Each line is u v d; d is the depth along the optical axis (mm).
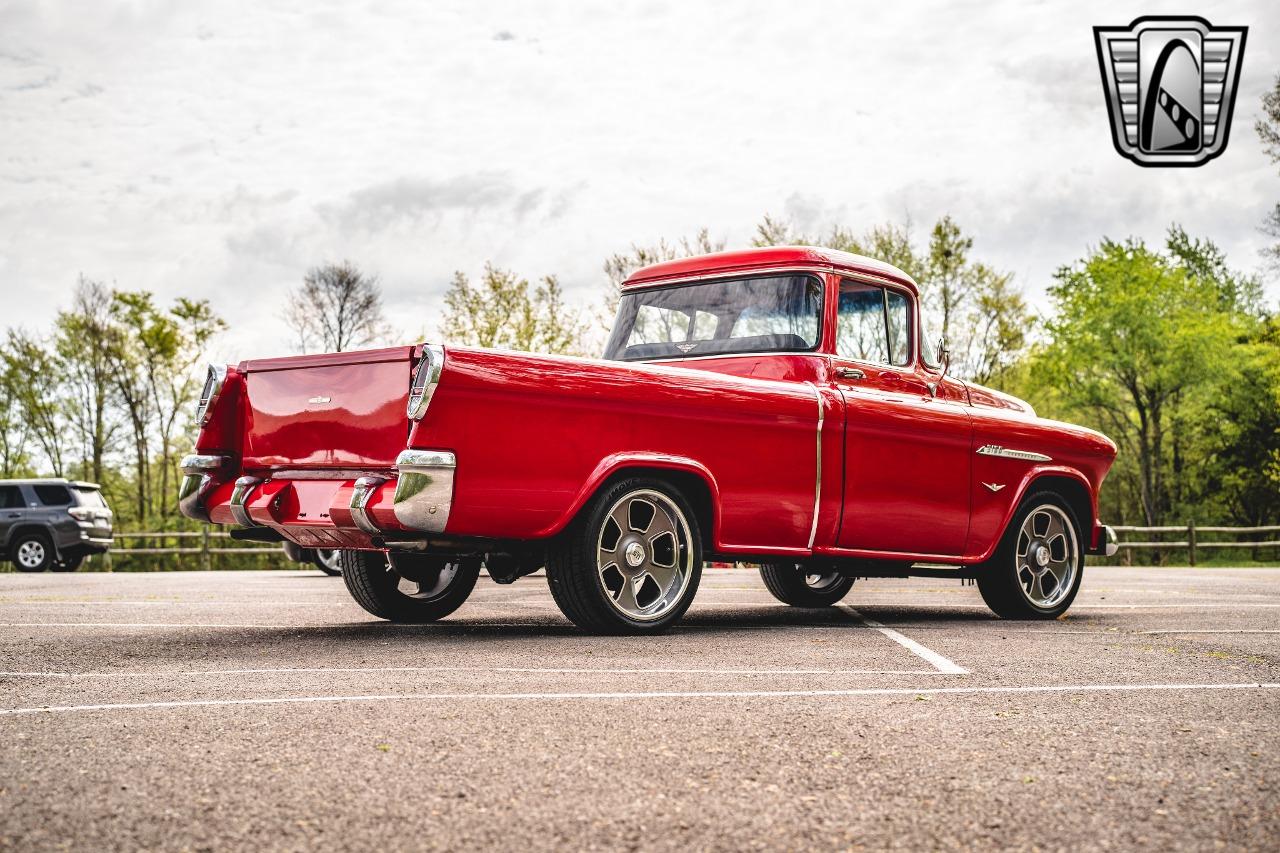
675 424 6262
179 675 4914
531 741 3568
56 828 2689
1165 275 41719
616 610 6199
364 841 2602
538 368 5773
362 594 7250
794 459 6730
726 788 3049
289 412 6152
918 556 7348
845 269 7336
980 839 2643
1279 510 44812
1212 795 3006
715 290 7496
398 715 3961
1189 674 5039
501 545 5957
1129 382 42250
